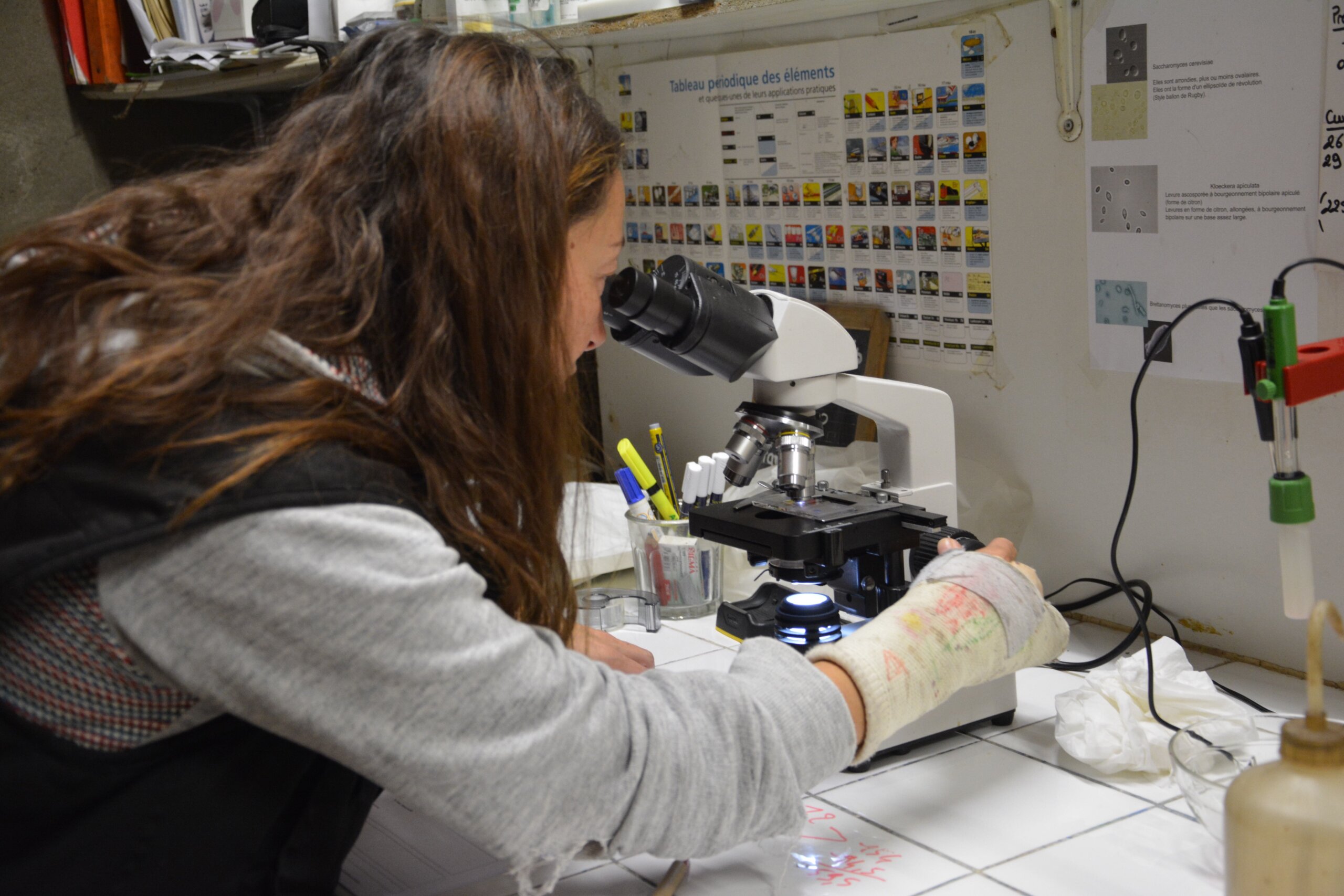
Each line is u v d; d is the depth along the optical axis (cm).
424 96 76
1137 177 130
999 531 155
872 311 166
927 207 156
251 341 67
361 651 65
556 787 71
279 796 76
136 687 68
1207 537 133
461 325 78
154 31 208
